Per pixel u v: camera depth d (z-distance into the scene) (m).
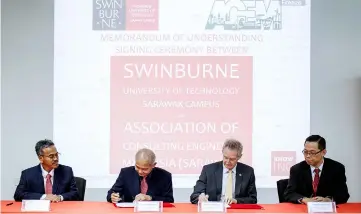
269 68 5.00
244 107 5.00
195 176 5.01
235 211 3.50
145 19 5.00
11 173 5.03
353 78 5.03
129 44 5.00
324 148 3.97
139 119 5.01
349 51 5.03
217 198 4.02
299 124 5.00
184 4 5.00
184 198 5.02
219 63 5.00
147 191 4.01
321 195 4.05
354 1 5.02
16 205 3.71
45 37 5.02
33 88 5.02
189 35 5.00
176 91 5.01
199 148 5.01
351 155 5.04
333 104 5.03
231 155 3.91
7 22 5.00
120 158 5.01
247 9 5.00
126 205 3.64
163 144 5.01
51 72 5.02
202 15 5.00
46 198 3.87
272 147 5.01
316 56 5.04
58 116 4.99
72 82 5.00
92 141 5.01
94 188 5.03
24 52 5.00
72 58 5.00
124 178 4.02
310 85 5.02
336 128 5.04
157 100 5.01
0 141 5.01
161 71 5.00
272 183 5.01
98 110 5.01
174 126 5.01
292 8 5.00
